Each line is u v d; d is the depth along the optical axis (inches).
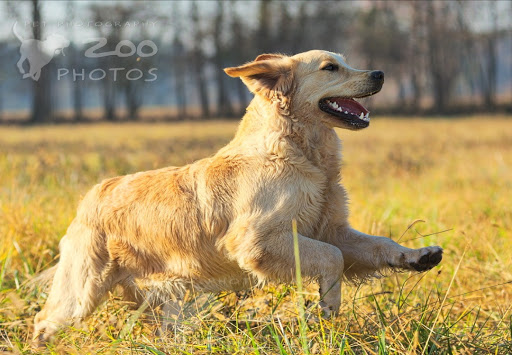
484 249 344.8
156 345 218.1
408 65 4089.6
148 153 957.2
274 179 254.4
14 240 338.0
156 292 270.2
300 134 266.2
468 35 3843.5
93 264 272.1
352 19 3713.1
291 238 247.9
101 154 940.0
